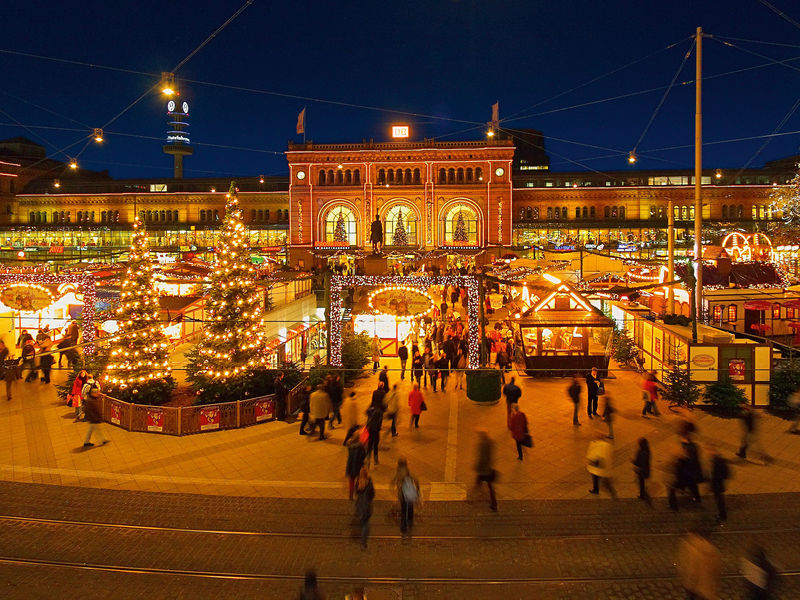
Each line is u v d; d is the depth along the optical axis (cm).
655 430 1659
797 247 3625
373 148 7138
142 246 1945
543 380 2295
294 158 7162
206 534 1074
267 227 8069
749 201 7600
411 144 7125
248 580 923
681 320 2228
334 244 7188
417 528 1095
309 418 1684
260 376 1919
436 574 941
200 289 3216
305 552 1010
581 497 1227
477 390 1952
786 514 1138
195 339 2455
